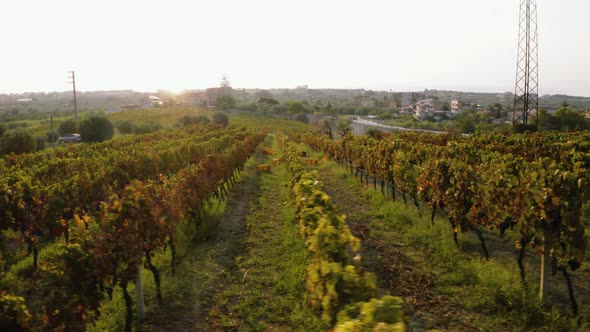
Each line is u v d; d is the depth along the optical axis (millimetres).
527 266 7973
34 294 7012
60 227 9602
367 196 15156
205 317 6516
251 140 31469
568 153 14844
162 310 6730
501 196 7727
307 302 6668
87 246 5676
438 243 9250
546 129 49312
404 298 6812
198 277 8008
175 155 20312
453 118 109812
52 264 5117
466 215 9461
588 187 6754
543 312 5988
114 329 6086
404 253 8883
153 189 8594
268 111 116125
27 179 11766
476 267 7691
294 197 11094
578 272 7676
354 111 143625
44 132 63562
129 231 6277
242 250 9586
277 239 10219
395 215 11734
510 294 6484
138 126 61375
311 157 31703
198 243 10156
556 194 6230
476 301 6488
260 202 14805
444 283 7273
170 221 8070
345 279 4566
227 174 16312
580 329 5562
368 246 9398
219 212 12602
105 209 7098
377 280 7543
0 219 8766
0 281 7609
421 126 82438
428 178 10602
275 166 25984
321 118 104125
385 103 186750
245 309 6684
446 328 5855
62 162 18500
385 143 16078
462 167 9102
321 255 5531
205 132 48188
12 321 4273
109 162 19375
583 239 6148
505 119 97812
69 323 4984
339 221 6793
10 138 38812
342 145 22922
